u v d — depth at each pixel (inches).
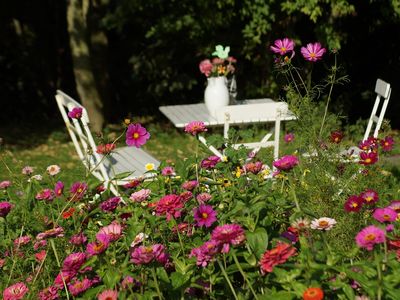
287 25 374.6
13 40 478.9
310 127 165.5
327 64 404.5
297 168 153.7
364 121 388.8
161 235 114.8
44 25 485.7
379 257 92.3
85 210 131.9
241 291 97.7
